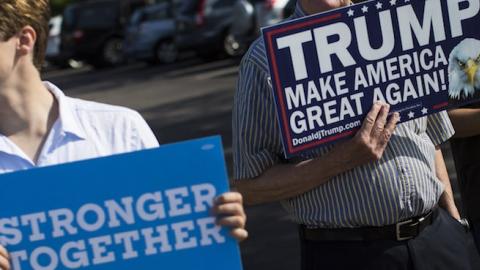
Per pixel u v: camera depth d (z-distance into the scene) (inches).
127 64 1070.4
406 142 123.0
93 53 1064.2
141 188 89.6
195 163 89.5
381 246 122.1
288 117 117.2
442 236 126.0
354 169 121.0
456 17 120.9
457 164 147.3
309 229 125.4
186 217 90.0
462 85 121.6
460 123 139.1
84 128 92.0
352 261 122.8
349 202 121.4
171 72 858.1
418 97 120.5
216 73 781.9
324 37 117.3
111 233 89.9
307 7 124.4
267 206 290.5
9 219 89.4
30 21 88.3
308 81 117.3
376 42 118.6
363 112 119.0
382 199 120.7
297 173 121.0
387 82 119.3
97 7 1073.5
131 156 89.1
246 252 249.4
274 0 808.3
